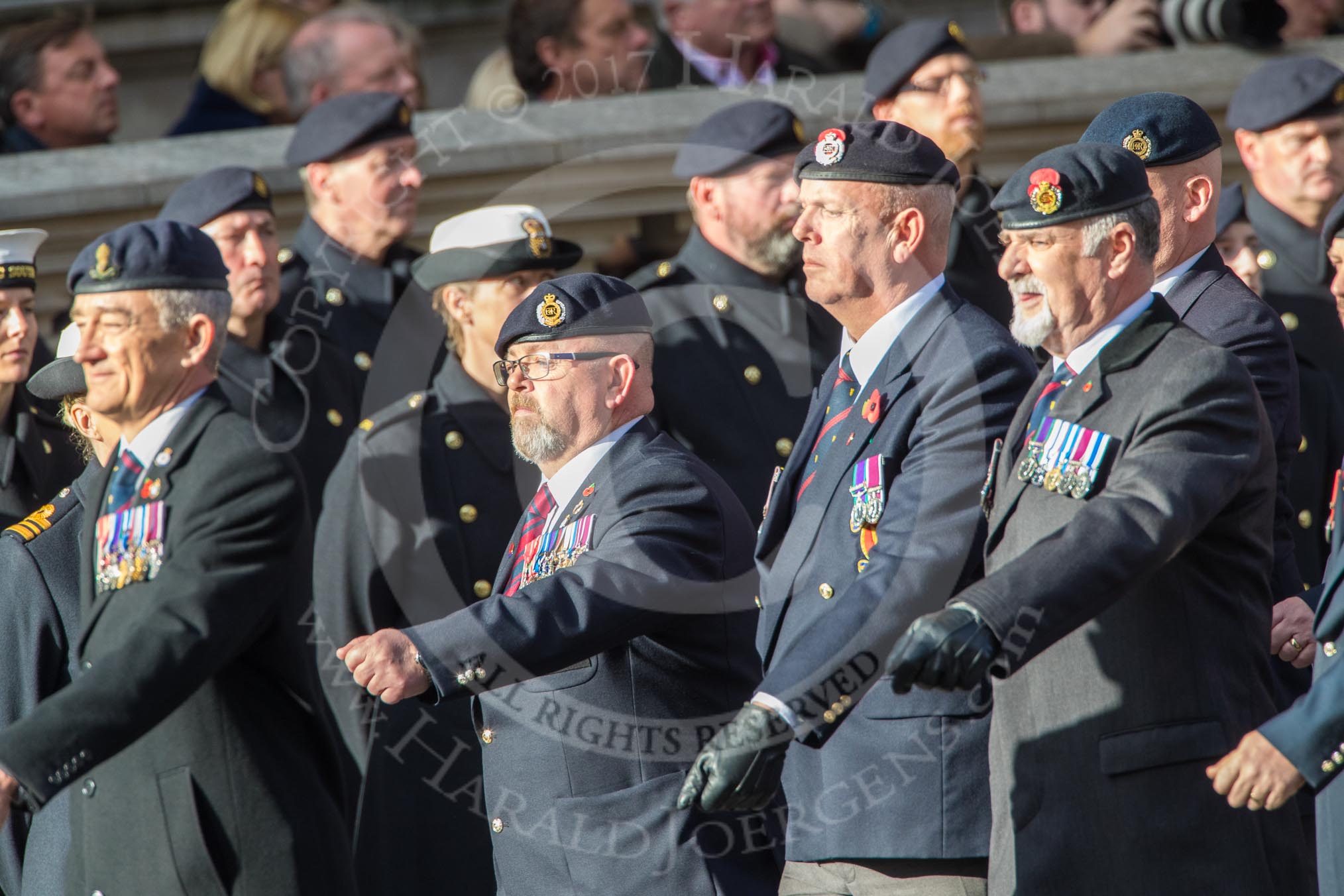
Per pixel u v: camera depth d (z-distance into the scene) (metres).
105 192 23.08
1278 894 13.48
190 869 14.66
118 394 15.01
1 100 26.08
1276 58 24.31
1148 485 12.66
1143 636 13.33
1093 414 13.38
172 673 14.17
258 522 14.68
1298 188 21.22
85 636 14.89
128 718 14.05
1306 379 20.56
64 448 20.20
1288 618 15.33
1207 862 13.12
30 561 16.44
